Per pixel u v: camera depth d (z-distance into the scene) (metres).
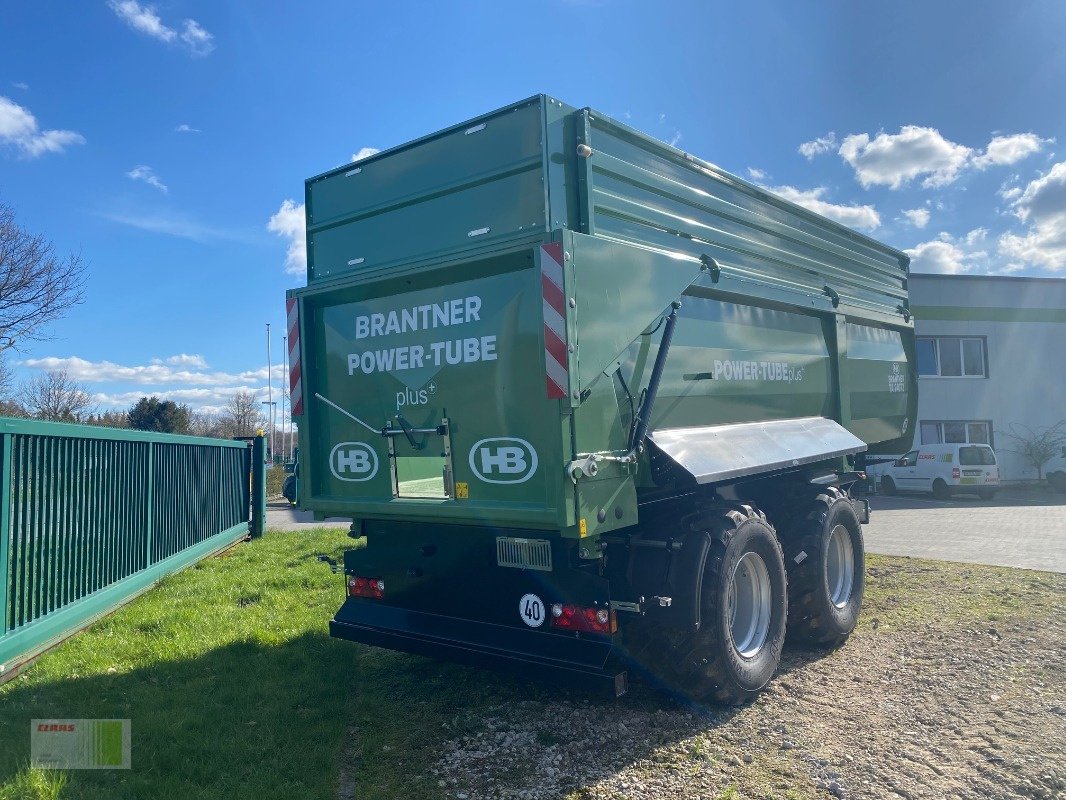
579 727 4.27
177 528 9.03
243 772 3.65
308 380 4.93
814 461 5.86
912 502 19.97
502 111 4.27
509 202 4.24
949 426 25.78
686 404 4.89
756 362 5.82
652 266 4.46
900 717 4.38
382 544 4.92
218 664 5.23
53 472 5.87
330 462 4.89
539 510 3.80
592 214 4.26
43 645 5.52
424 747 4.03
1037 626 6.12
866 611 6.79
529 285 3.95
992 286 26.19
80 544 6.32
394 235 4.84
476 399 4.15
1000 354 26.23
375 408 4.64
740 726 4.28
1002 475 26.00
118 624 6.30
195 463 9.89
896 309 8.88
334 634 4.95
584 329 3.82
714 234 5.46
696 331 5.08
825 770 3.71
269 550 10.70
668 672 4.42
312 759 3.80
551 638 4.16
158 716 4.23
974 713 4.41
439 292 4.32
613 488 4.00
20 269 23.78
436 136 4.61
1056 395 26.58
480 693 4.82
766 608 4.91
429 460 4.45
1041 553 10.17
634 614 4.11
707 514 4.64
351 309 4.78
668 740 4.09
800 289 6.61
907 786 3.55
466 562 4.52
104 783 3.49
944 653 5.52
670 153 5.04
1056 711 4.42
